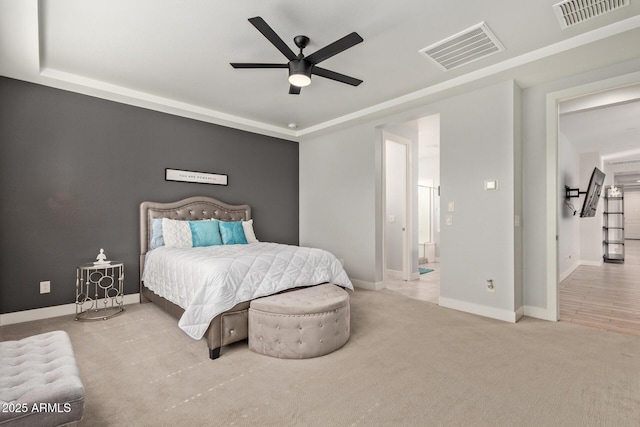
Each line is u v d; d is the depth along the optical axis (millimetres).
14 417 1122
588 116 4488
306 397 1852
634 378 2047
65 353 1575
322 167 5328
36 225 3252
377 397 1848
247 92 3732
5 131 3092
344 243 4957
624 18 2305
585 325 3037
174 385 1985
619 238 7633
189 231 3943
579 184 6750
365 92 3717
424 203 7656
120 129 3807
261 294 2605
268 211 5359
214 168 4680
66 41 2627
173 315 3055
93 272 3592
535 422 1620
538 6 2176
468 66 3066
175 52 2826
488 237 3318
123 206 3818
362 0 2129
